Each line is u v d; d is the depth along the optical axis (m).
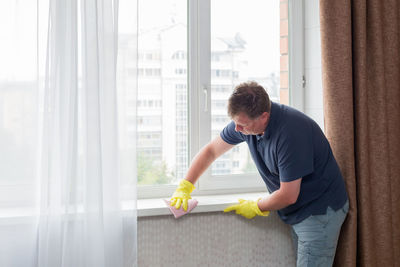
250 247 1.94
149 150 2.02
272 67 2.23
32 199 1.54
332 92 1.92
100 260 1.57
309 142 1.65
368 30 1.99
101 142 1.60
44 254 1.54
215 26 2.12
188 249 1.85
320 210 1.74
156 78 2.02
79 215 1.58
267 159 1.72
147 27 2.00
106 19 1.60
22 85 1.51
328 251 1.75
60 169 1.56
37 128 1.55
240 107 1.54
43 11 1.56
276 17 2.24
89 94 1.55
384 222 1.97
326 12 1.92
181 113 2.06
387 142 1.98
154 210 1.76
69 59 1.56
